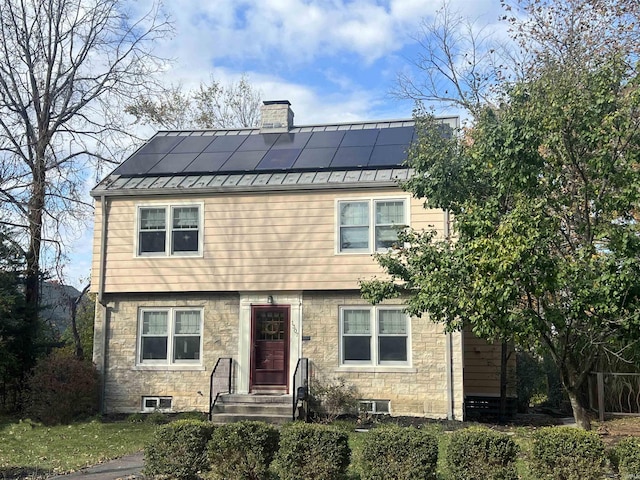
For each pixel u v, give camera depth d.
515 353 18.98
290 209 17.12
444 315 10.17
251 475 8.47
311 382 16.33
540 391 21.72
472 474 7.66
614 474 7.72
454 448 7.85
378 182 16.55
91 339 24.30
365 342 16.47
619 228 9.23
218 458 8.52
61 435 14.09
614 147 9.57
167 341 17.45
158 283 17.42
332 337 16.56
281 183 17.14
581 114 9.40
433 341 16.11
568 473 7.45
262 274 16.98
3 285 19.09
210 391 15.55
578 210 10.02
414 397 15.96
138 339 17.52
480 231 9.34
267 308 17.02
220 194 17.50
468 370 19.12
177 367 17.20
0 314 18.22
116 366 17.45
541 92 10.02
